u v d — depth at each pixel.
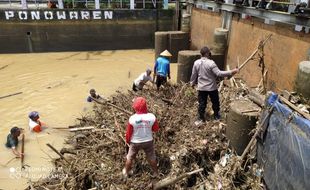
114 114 7.72
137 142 5.30
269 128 5.20
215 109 7.12
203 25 13.17
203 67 6.71
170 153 6.09
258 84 8.25
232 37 10.23
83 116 8.57
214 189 5.41
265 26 8.12
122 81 11.73
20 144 7.37
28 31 15.38
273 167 5.06
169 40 14.16
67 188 5.60
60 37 15.76
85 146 6.83
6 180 6.18
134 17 16.19
